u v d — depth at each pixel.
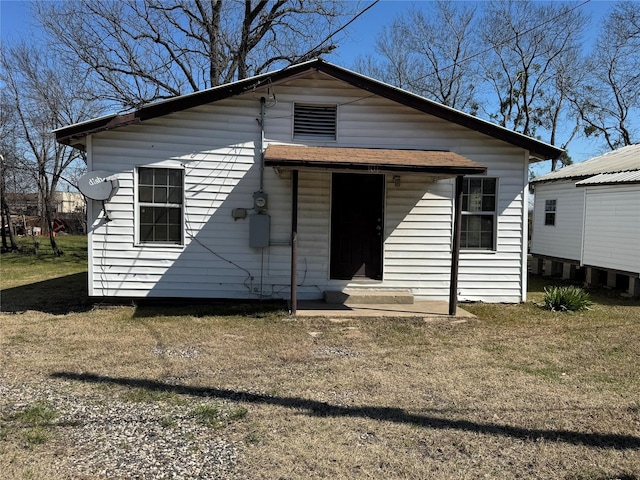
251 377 4.54
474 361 5.14
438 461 3.01
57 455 2.99
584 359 5.29
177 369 4.72
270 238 8.13
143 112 7.64
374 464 2.96
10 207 26.00
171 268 7.98
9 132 19.05
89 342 5.71
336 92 8.09
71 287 10.60
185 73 18.66
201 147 7.91
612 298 9.95
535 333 6.47
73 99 17.50
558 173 14.95
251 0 17.56
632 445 3.24
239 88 7.80
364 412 3.74
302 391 4.18
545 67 25.27
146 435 3.29
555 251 14.39
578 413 3.77
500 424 3.55
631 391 4.28
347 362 5.04
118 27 16.80
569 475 2.85
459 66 25.52
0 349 5.38
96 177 7.54
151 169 7.87
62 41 16.23
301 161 6.54
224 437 3.28
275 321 6.93
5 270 14.26
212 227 8.02
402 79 26.44
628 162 12.44
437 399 4.04
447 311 7.69
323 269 8.27
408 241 8.41
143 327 6.51
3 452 3.00
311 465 2.93
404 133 8.21
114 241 7.85
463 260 8.52
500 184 8.46
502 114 26.30
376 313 7.45
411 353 5.45
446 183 8.44
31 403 3.80
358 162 6.62
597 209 11.89
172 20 17.50
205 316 7.21
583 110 25.81
